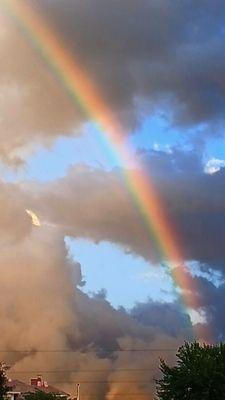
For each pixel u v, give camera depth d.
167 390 50.28
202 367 49.75
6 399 71.06
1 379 67.12
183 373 49.97
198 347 52.12
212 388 49.22
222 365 50.12
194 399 49.53
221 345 52.25
